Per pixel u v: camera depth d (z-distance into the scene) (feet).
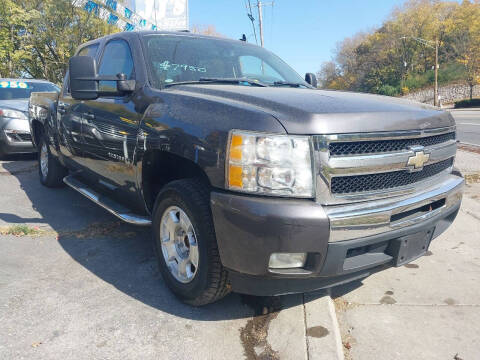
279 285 7.64
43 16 81.66
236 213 7.29
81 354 7.39
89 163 13.16
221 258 7.77
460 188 10.00
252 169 7.24
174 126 8.63
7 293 9.41
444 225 10.02
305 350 7.52
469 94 191.83
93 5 79.36
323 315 8.62
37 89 29.78
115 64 12.17
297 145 7.16
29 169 23.63
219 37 13.67
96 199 12.48
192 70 11.38
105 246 12.39
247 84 11.14
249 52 13.51
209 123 7.96
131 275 10.55
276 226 6.99
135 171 10.14
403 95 216.74
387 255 8.34
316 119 7.30
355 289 10.18
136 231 13.65
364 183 7.80
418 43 222.28
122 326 8.29
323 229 7.09
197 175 9.09
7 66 86.12
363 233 7.50
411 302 9.57
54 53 89.04
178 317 8.67
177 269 9.24
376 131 7.77
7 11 78.13
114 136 10.84
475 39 187.62
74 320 8.44
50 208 16.14
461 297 9.80
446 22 212.02
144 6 89.56
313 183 7.22
